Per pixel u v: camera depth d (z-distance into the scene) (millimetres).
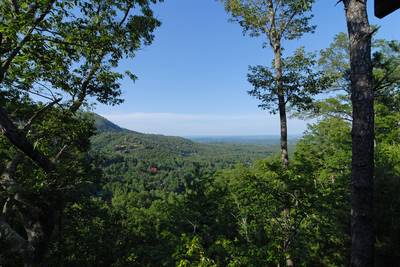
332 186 8859
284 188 8250
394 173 11844
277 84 11336
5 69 5613
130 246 13164
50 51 6367
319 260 10664
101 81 8695
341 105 21500
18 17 5453
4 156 7668
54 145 8734
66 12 6223
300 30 12305
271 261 7676
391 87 18578
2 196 5875
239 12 12188
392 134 21156
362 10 4551
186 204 8164
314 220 8227
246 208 8602
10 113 7715
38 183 6332
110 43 7453
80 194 8484
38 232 5891
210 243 7672
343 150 20297
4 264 7633
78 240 12883
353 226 4457
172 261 6965
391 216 10609
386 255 10727
